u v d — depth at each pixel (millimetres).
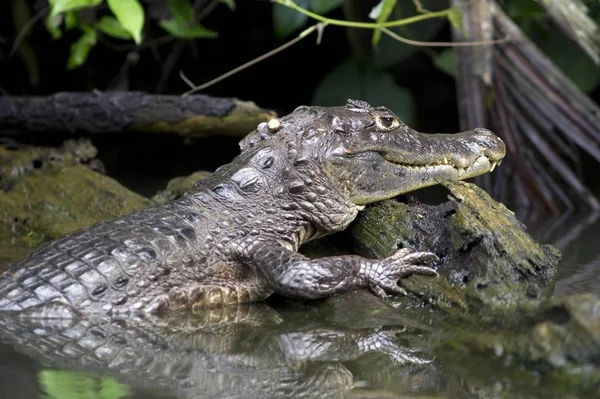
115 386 5703
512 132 13047
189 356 6410
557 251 7902
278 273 7711
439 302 7301
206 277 7902
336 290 7688
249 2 18000
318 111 8547
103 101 12859
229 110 12422
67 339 6781
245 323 7328
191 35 14320
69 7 11695
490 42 12352
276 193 8234
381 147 8445
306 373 6031
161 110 12672
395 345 6602
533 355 5781
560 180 14297
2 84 16953
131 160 14742
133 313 7473
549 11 12766
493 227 7504
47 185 11031
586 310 5645
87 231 8055
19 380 5770
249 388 5723
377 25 11547
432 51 15820
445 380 5809
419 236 8188
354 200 8492
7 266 8883
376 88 15852
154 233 7883
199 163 14688
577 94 12906
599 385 5461
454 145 8875
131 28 11656
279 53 18453
